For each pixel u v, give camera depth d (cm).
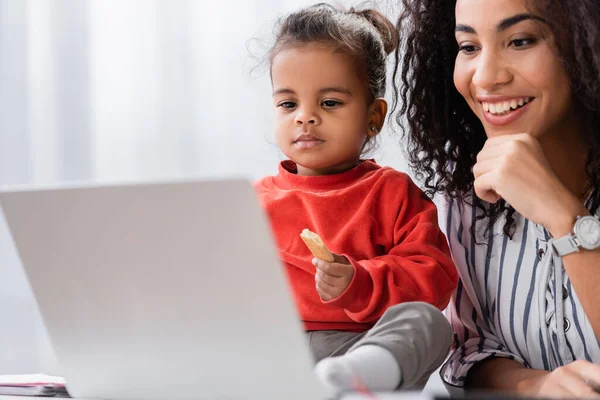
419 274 138
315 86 152
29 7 288
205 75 279
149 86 281
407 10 161
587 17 127
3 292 290
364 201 151
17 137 290
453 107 156
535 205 128
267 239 89
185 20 279
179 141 280
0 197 101
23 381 120
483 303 153
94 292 101
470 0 133
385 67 166
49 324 106
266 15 273
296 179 157
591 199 141
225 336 95
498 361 143
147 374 102
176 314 97
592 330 138
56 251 101
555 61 130
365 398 90
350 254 149
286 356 93
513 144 131
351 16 165
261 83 275
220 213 90
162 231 93
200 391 100
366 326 142
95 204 96
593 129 138
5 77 289
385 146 237
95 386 107
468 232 154
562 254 128
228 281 92
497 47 132
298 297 147
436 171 158
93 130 286
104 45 284
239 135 278
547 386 121
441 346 114
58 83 287
